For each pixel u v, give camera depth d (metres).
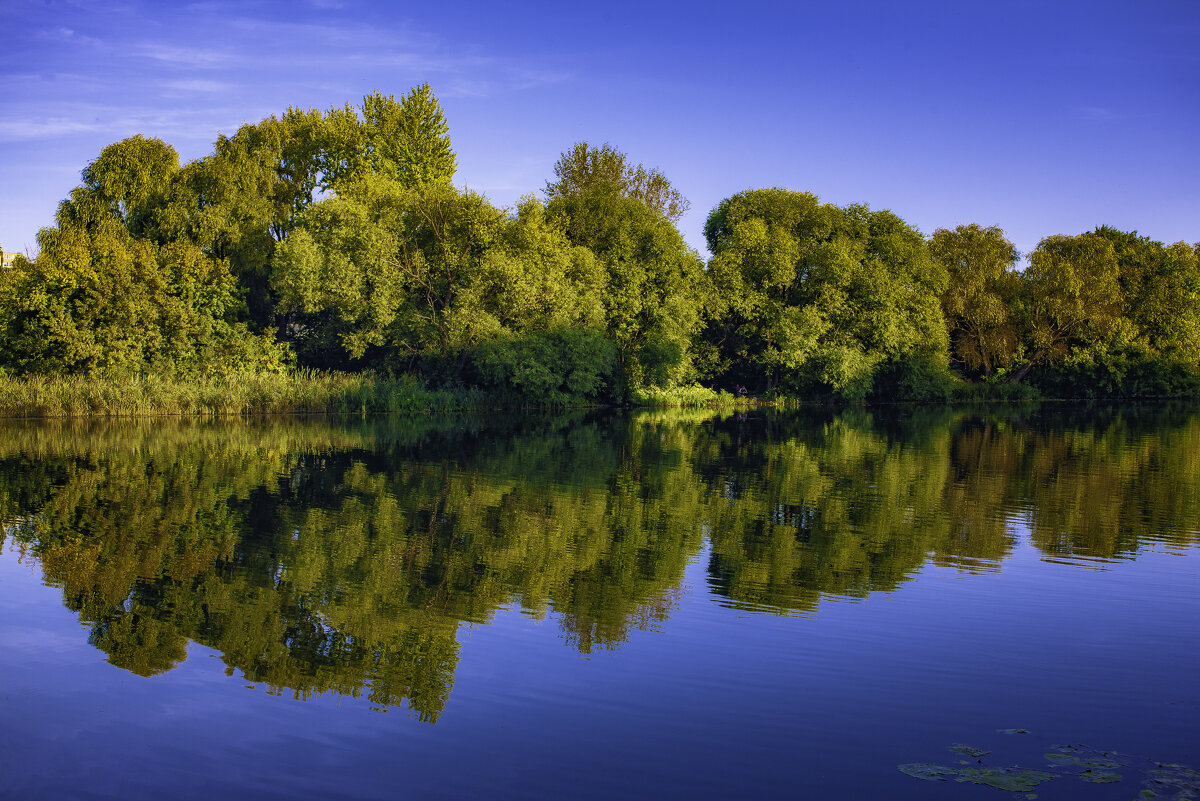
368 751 7.32
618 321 52.19
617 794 6.63
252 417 39.03
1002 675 9.08
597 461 25.66
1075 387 63.50
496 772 6.96
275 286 42.94
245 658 9.43
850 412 50.56
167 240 44.75
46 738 7.52
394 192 46.34
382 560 13.62
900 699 8.44
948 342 59.66
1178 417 46.69
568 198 54.09
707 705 8.28
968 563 13.74
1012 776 6.88
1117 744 7.51
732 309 56.38
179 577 12.45
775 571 13.20
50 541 14.40
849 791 6.66
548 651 9.71
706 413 48.66
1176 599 11.83
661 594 11.97
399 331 45.59
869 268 56.00
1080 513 17.91
